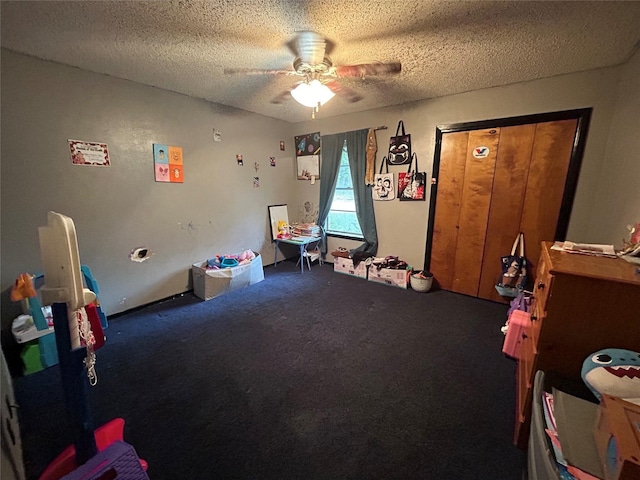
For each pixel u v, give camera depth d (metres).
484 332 2.36
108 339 2.27
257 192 3.86
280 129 4.07
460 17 1.57
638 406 0.82
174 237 3.03
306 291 3.26
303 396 1.67
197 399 1.64
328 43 1.85
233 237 3.64
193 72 2.35
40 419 1.50
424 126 3.12
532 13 1.52
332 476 1.22
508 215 2.77
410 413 1.54
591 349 1.12
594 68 2.23
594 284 1.07
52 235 0.79
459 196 3.02
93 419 1.49
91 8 1.47
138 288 2.79
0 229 2.00
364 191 3.68
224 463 1.27
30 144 2.07
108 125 2.44
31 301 1.88
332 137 3.86
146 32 1.72
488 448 1.33
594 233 2.33
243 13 1.53
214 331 2.39
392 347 2.15
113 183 2.52
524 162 2.62
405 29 1.68
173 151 2.90
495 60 2.10
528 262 2.73
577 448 0.89
